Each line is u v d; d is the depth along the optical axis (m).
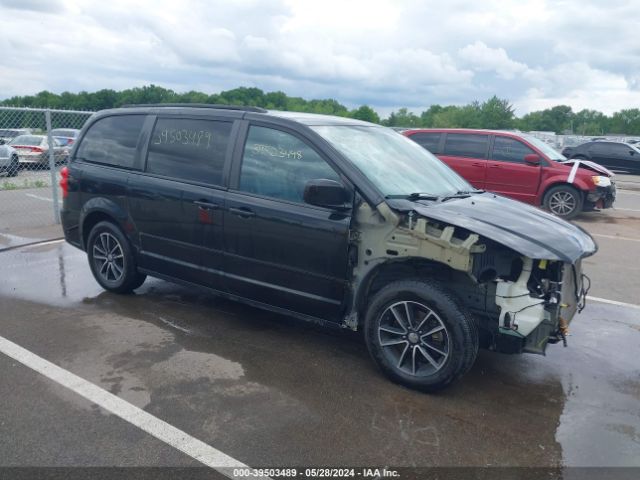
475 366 4.31
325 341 4.64
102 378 3.85
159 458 2.99
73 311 5.14
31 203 11.69
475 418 3.52
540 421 3.52
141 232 5.16
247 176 4.45
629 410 3.71
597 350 4.70
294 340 4.64
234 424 3.33
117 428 3.25
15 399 3.54
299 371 4.07
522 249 3.42
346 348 4.52
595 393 3.93
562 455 3.16
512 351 3.69
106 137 5.52
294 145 4.26
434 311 3.66
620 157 21.36
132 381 3.82
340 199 3.80
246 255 4.43
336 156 4.05
